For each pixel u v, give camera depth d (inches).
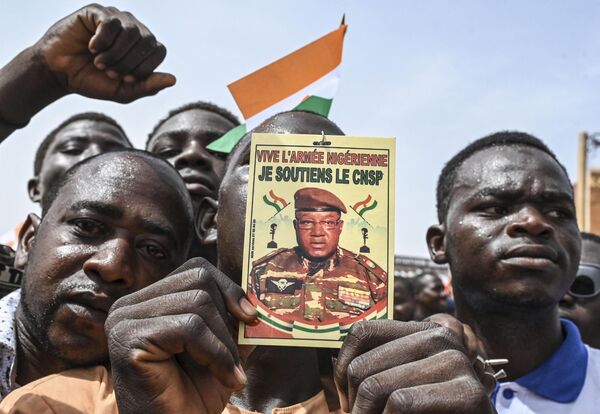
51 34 22.0
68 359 18.8
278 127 19.1
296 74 23.2
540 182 23.9
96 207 19.7
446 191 26.7
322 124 19.5
